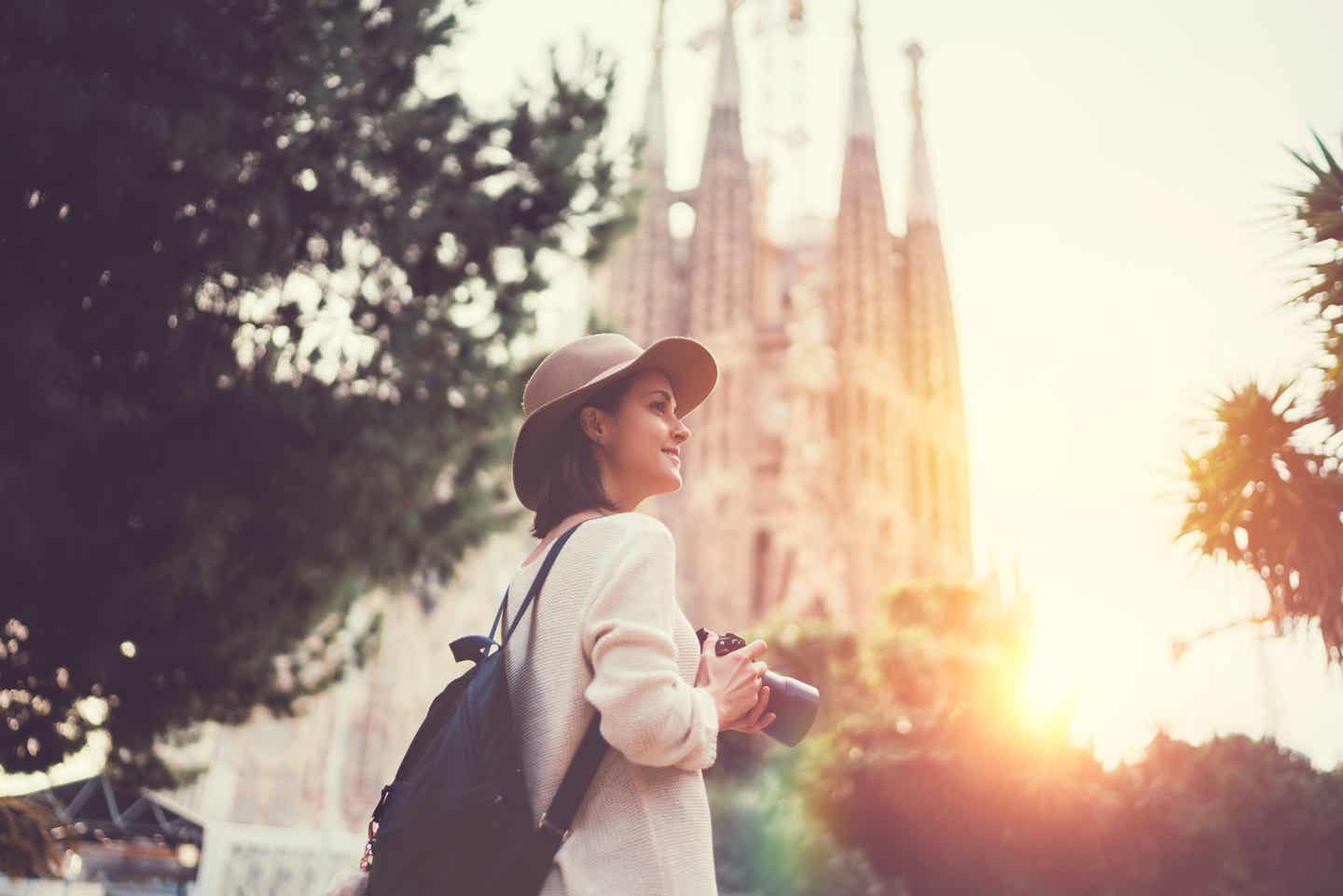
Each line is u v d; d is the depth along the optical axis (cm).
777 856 1266
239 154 721
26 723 801
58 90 624
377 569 913
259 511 806
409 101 897
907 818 841
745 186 7656
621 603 131
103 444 746
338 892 146
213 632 824
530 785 129
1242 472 375
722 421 6906
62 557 729
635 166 1016
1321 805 419
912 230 8206
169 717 852
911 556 6925
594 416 161
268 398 772
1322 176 372
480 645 151
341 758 4716
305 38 723
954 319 8069
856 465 6819
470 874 124
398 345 851
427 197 886
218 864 2248
